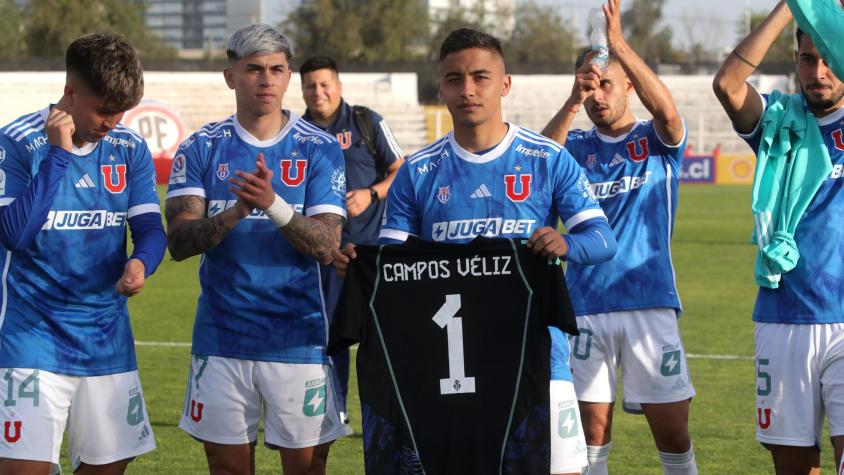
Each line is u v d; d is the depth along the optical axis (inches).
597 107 207.8
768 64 1569.9
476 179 164.4
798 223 177.9
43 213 160.6
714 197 1061.8
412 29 2100.1
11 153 168.1
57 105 166.9
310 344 183.5
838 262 175.8
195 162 184.5
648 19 2518.5
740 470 239.9
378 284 158.2
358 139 270.7
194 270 606.9
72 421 173.8
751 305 475.8
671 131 203.8
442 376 157.5
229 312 182.5
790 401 178.7
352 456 252.2
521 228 163.3
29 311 168.9
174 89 1467.8
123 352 175.3
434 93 1587.1
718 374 340.2
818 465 183.8
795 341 177.6
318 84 267.6
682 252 666.8
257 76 180.4
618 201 208.2
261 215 181.5
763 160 181.3
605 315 207.2
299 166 183.2
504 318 157.1
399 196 167.8
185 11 3449.8
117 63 159.5
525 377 156.7
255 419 186.9
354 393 314.7
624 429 277.6
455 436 157.2
